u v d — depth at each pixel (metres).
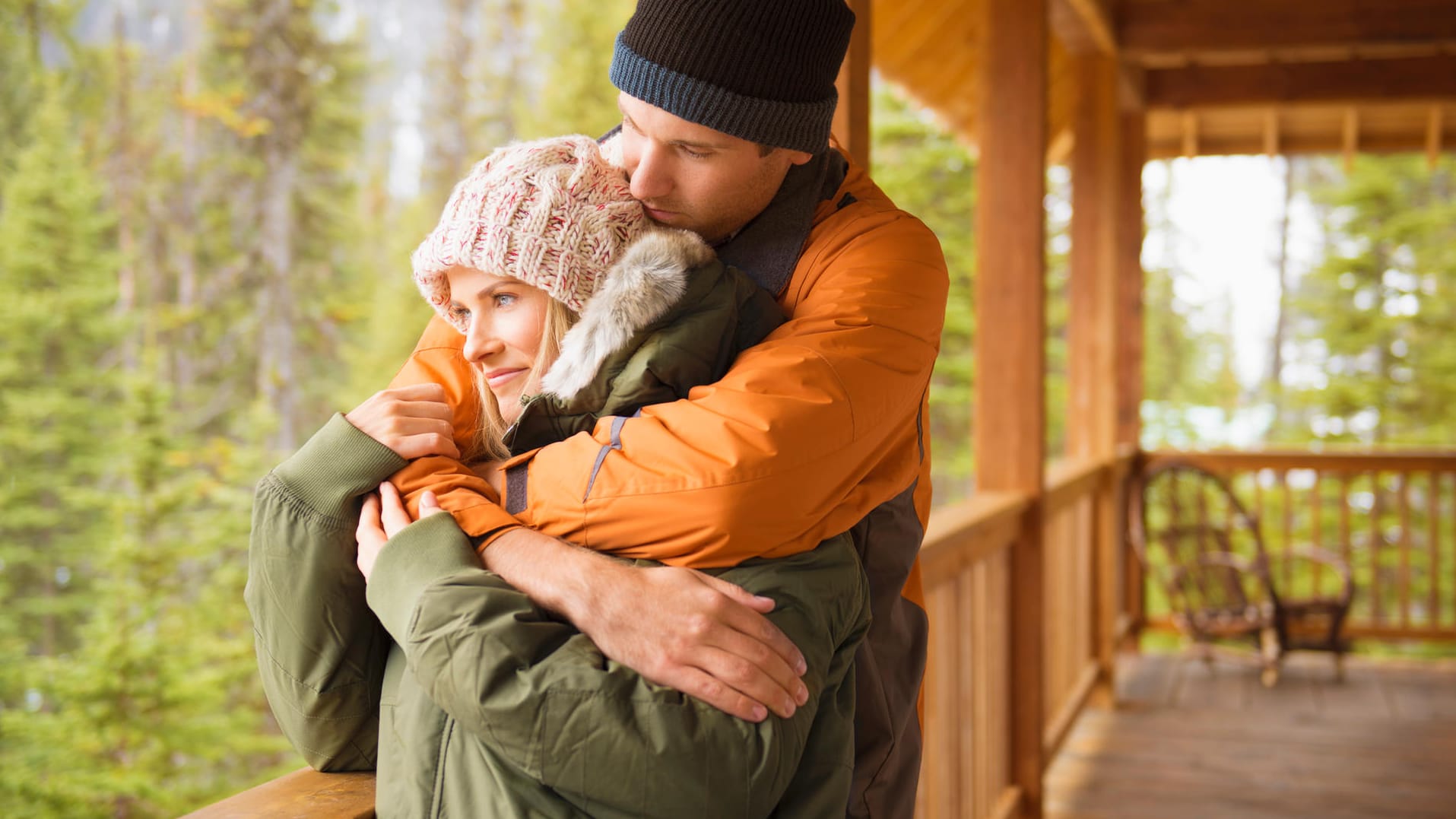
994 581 3.16
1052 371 15.98
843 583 0.96
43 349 13.86
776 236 1.11
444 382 1.13
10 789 9.17
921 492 1.16
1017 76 3.25
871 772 1.07
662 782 0.82
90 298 13.70
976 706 2.96
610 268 0.99
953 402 14.70
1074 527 4.48
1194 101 5.57
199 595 12.40
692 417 0.92
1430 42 4.53
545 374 1.00
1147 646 13.19
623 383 0.96
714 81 0.99
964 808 2.82
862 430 0.96
